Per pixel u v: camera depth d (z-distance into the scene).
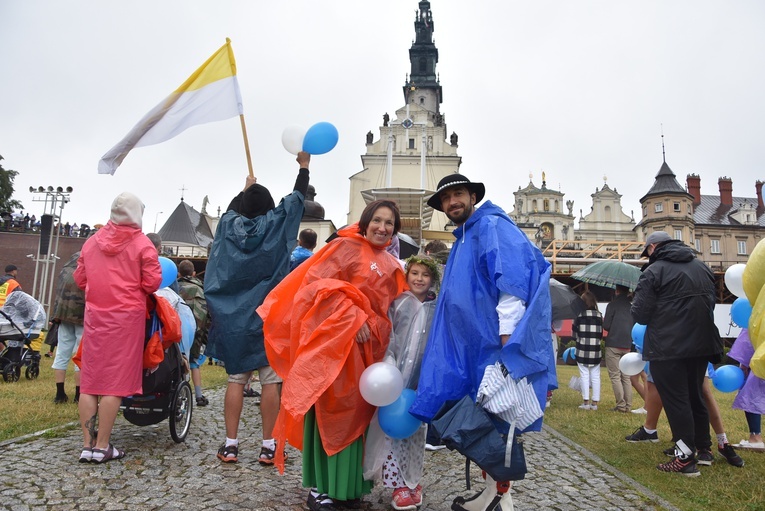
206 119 4.82
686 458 4.06
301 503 3.10
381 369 2.77
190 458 3.94
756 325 3.17
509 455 2.48
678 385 4.13
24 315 7.80
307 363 2.76
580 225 63.12
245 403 6.64
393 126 45.41
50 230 25.94
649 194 58.00
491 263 2.67
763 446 4.93
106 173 4.82
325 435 2.86
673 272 4.23
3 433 4.32
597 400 7.30
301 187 4.07
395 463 2.96
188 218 47.69
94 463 3.66
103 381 3.73
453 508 2.96
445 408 2.66
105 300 3.79
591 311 7.46
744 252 59.72
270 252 3.85
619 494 3.58
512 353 2.53
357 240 3.17
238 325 3.78
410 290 3.26
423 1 55.56
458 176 3.01
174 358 4.32
